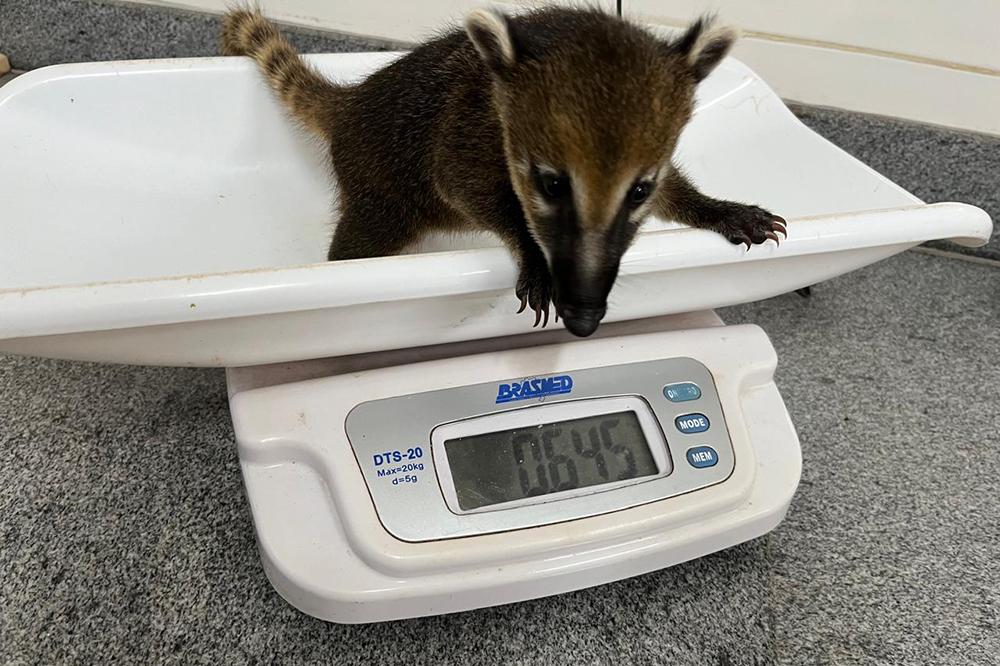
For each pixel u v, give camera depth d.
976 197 0.80
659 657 0.51
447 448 0.50
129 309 0.44
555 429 0.51
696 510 0.50
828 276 0.55
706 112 0.68
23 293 0.43
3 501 0.54
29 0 0.81
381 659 0.50
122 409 0.60
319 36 0.82
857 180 0.60
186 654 0.49
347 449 0.48
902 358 0.70
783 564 0.55
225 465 0.57
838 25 0.76
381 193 0.68
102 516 0.54
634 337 0.54
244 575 0.52
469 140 0.63
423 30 0.81
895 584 0.54
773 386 0.55
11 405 0.59
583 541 0.49
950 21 0.74
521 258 0.54
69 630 0.49
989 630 0.52
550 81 0.54
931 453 0.62
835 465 0.60
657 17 0.78
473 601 0.48
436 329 0.50
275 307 0.45
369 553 0.47
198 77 0.64
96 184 0.61
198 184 0.65
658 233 0.50
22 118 0.59
